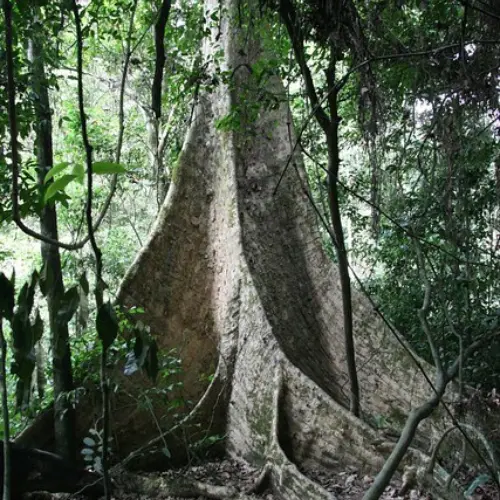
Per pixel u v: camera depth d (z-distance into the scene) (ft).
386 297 36.22
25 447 23.36
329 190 19.81
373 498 8.60
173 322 29.66
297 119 39.09
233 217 30.83
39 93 20.94
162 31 10.61
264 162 32.71
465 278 23.91
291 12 17.66
